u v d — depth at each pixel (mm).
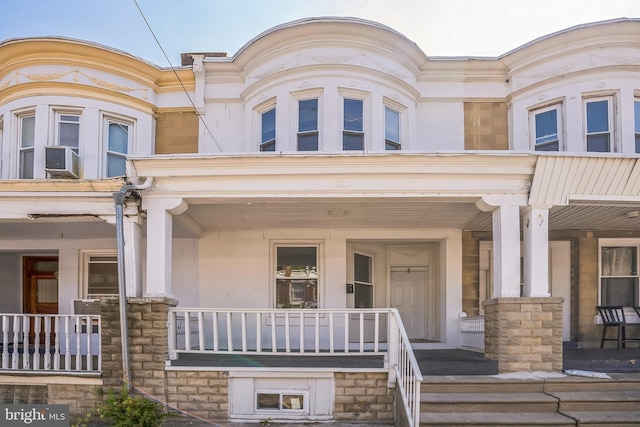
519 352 6336
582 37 8586
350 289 9703
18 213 6617
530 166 6367
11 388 6652
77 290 9414
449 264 9352
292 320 9320
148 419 5270
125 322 6184
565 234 9492
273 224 8969
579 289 9398
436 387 6023
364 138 8688
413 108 9234
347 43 8695
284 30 8648
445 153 6273
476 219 8430
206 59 9336
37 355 6648
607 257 9734
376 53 8820
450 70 9430
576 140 8469
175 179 6535
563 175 6344
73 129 8930
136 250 6570
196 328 9141
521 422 5312
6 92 8961
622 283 9656
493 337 6652
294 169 6434
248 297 9297
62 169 8227
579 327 9336
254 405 6355
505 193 6527
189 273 9328
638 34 8469
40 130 8688
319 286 9398
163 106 9555
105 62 9016
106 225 7859
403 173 6422
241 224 8953
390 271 10586
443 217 8281
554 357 6348
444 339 9289
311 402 6348
